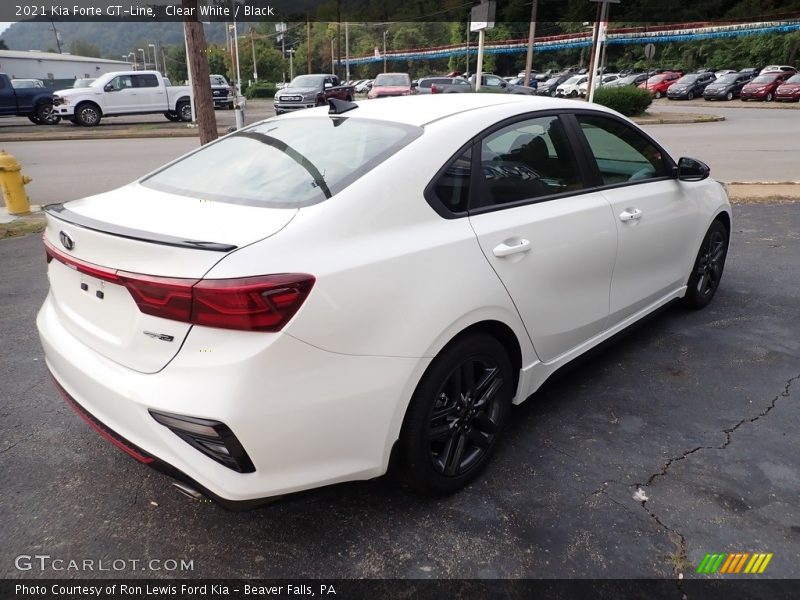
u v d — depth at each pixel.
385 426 2.19
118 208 2.39
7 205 7.93
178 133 18.95
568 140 3.13
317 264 1.99
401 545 2.31
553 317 2.91
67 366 2.29
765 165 11.90
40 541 2.34
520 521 2.43
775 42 54.34
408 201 2.31
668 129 19.80
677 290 4.15
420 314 2.21
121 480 2.70
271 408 1.90
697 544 2.30
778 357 3.82
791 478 2.67
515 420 3.15
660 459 2.82
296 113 3.19
